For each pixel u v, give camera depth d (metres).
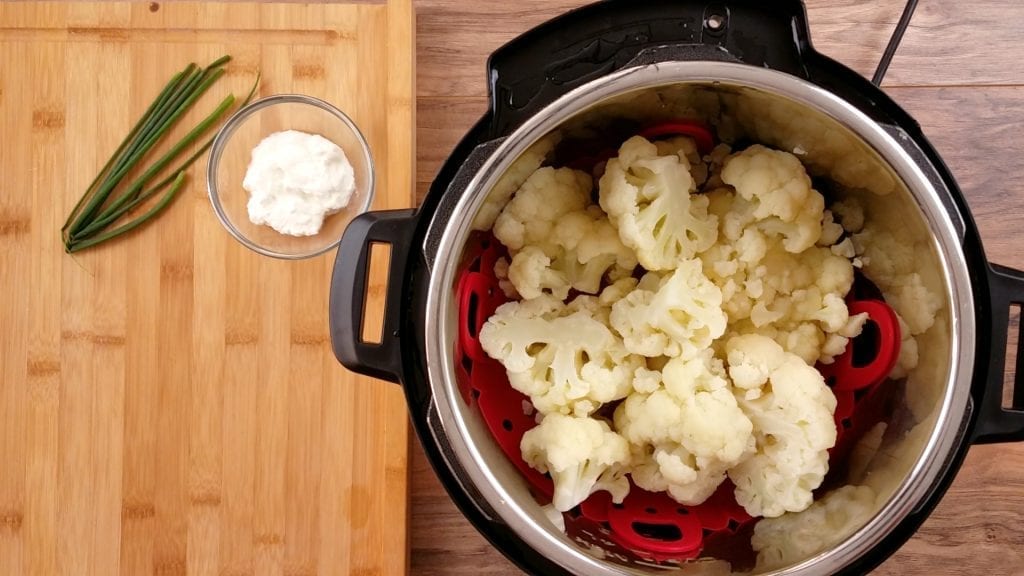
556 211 0.90
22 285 1.07
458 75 1.10
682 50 0.78
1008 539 1.07
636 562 0.81
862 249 0.91
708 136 0.91
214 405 1.06
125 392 1.07
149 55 1.07
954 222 0.77
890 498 0.76
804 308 0.91
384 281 1.05
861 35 1.08
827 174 0.89
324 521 1.06
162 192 1.07
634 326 0.89
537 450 0.90
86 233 1.06
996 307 0.77
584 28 0.81
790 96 0.75
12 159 1.08
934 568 1.08
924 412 0.79
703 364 0.88
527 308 0.91
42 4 1.07
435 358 0.76
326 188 1.05
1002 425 0.77
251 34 1.07
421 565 1.09
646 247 0.87
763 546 0.87
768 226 0.90
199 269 1.07
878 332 0.88
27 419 1.07
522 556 0.82
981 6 1.08
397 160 1.04
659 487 0.92
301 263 1.07
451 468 0.80
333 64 1.06
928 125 1.08
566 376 0.89
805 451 0.86
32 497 1.07
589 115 0.81
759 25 0.80
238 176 1.09
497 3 1.10
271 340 1.07
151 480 1.07
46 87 1.07
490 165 0.76
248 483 1.06
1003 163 1.08
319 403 1.06
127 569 1.07
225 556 1.06
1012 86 1.08
